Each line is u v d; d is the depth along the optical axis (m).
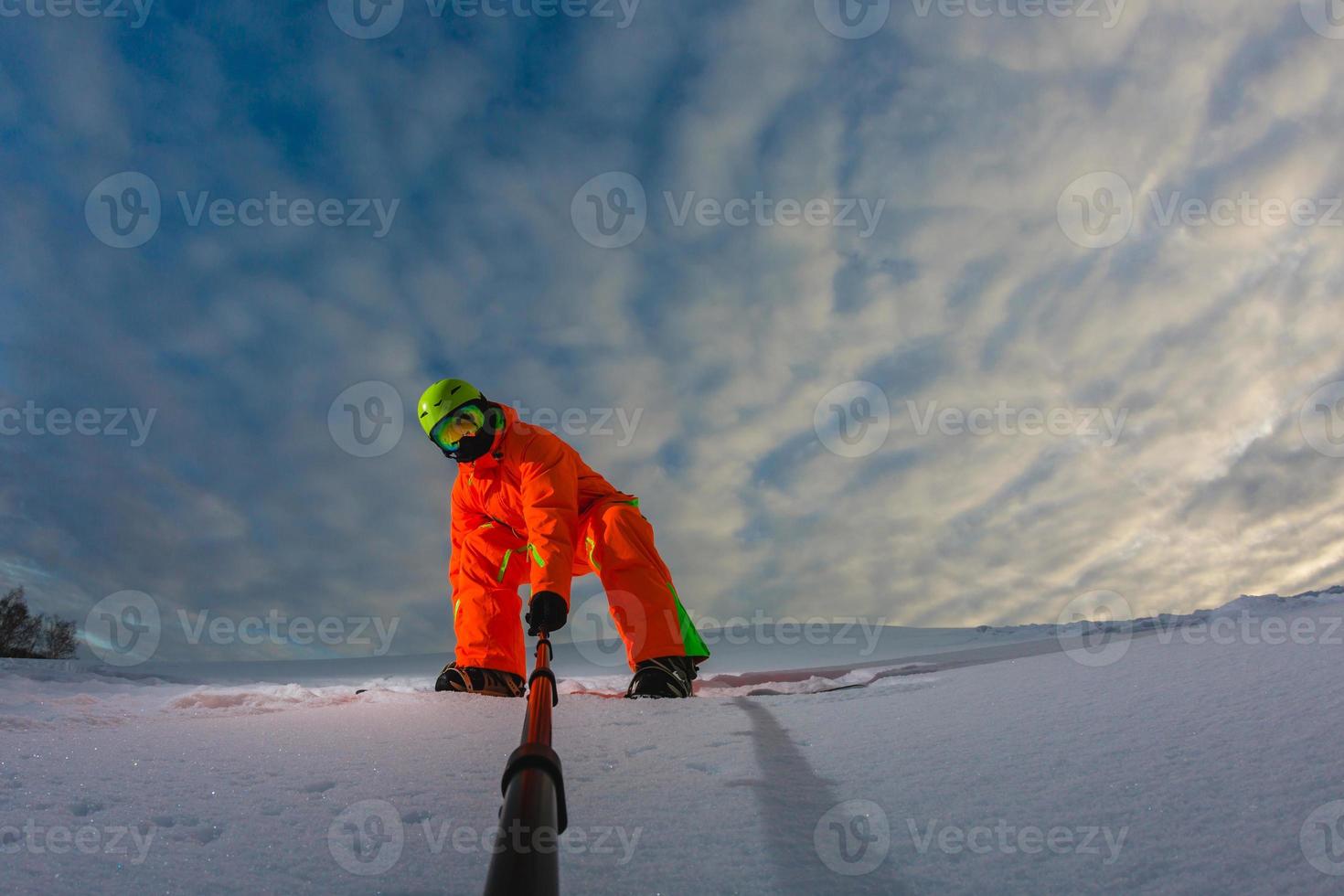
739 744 1.69
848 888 1.01
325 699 2.74
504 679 3.02
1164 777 1.28
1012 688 2.14
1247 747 1.37
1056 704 1.87
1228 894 0.93
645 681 2.84
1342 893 0.89
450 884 1.03
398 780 1.48
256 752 1.68
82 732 1.89
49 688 4.07
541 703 1.08
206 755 1.65
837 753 1.60
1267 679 1.81
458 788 1.42
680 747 1.70
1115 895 0.95
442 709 2.19
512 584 3.14
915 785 1.36
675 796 1.36
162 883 1.04
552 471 2.97
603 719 2.03
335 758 1.63
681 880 1.04
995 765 1.43
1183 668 2.08
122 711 2.63
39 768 1.54
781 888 1.01
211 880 1.05
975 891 0.99
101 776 1.50
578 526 3.12
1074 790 1.27
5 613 9.68
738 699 2.32
